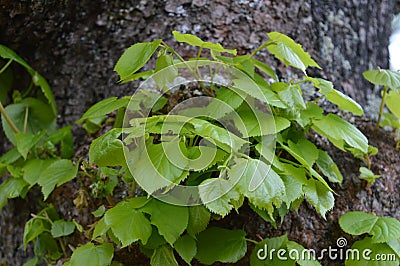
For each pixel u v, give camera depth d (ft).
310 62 2.49
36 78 2.98
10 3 2.84
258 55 2.82
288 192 2.31
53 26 2.99
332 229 2.64
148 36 2.89
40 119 3.05
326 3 3.04
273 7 2.91
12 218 3.08
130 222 2.22
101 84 3.00
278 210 2.40
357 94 3.03
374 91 3.10
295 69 2.86
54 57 3.10
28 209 3.02
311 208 2.64
